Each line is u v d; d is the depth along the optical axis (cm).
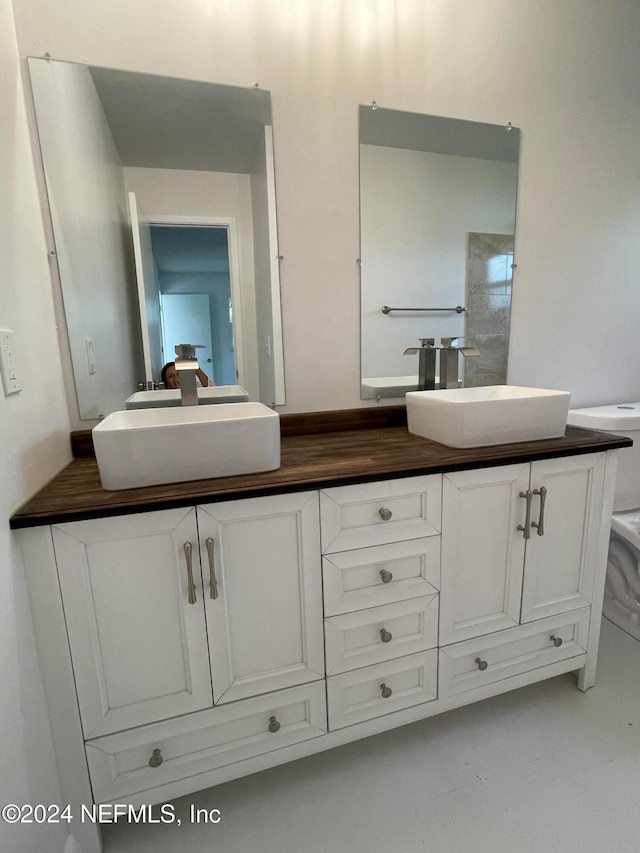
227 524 96
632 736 128
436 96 149
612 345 191
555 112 164
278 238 142
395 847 101
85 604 90
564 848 99
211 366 142
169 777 101
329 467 108
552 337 180
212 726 103
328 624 108
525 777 116
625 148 177
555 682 150
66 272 123
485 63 153
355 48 139
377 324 157
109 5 117
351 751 126
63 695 92
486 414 121
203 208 135
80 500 90
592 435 137
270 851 101
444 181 156
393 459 115
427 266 159
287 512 100
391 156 149
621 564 181
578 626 138
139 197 130
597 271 182
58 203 120
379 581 111
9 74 101
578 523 131
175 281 135
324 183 143
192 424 97
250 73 131
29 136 112
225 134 133
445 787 114
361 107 142
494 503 119
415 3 141
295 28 133
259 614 102
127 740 97
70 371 126
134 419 125
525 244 170
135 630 94
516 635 129
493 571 123
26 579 86
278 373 148
